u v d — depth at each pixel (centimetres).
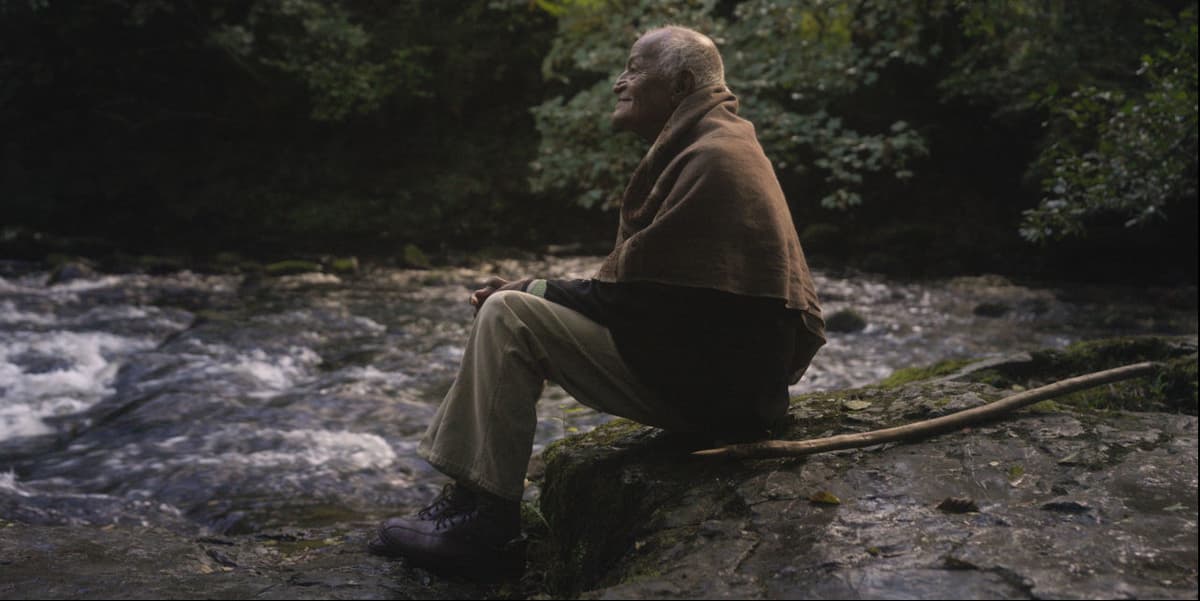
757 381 268
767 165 269
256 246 1346
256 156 1495
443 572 266
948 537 221
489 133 1497
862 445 279
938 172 1337
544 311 265
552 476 306
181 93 1514
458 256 1299
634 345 264
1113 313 973
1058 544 215
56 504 432
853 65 1192
